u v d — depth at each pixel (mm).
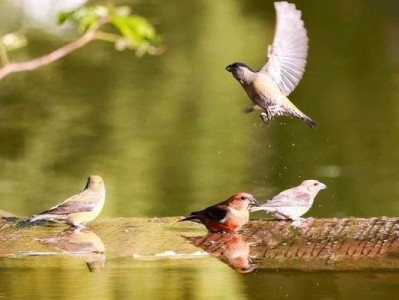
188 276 7887
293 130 17969
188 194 14461
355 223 9422
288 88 7848
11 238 9000
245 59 23953
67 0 17250
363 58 24344
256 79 7836
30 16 28250
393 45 25781
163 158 16203
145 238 8984
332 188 14633
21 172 15461
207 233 9156
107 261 8289
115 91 21281
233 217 9062
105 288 7582
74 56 24781
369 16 29844
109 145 17062
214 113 19156
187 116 18953
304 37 7730
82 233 9180
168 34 27000
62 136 17703
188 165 15852
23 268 8117
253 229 9258
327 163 15883
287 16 7715
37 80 22328
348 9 30984
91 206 9328
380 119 18609
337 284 7668
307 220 9562
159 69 23344
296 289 7570
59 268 8102
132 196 14320
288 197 9531
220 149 16750
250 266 8125
